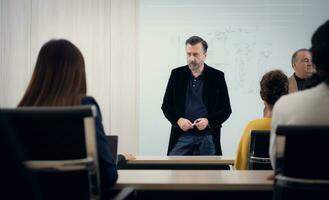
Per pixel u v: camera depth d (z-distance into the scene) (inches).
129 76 194.4
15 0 198.2
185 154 149.3
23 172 33.6
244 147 91.0
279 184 49.7
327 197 49.0
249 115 189.2
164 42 192.7
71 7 197.6
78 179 48.3
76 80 56.1
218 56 190.1
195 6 191.2
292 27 189.2
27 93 55.9
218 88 156.6
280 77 92.7
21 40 197.9
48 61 55.9
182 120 149.0
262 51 189.9
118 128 194.1
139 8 193.9
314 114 54.8
